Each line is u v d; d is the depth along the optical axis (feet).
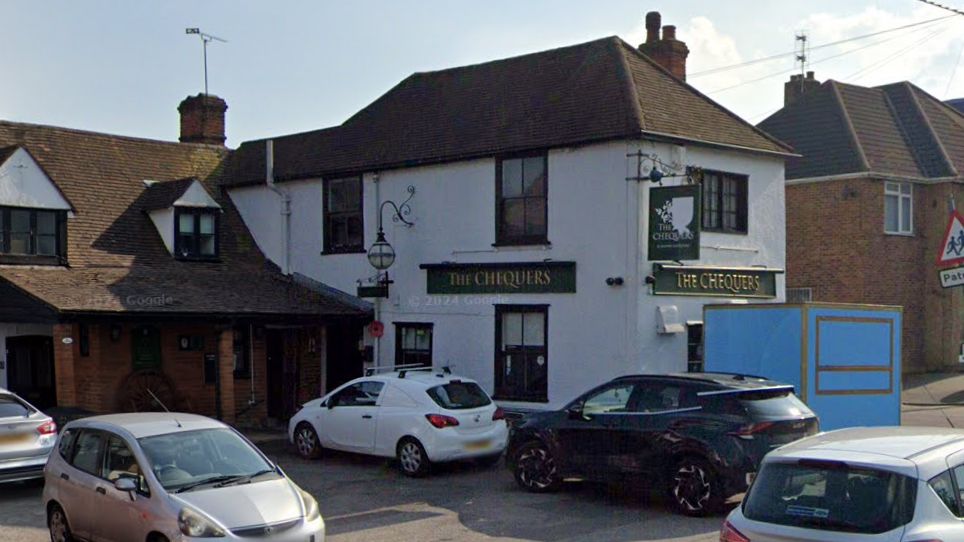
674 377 41.47
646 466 40.75
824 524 21.21
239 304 66.18
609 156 59.26
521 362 63.67
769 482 22.81
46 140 76.64
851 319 52.06
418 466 49.96
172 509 29.94
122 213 74.43
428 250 68.49
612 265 58.90
